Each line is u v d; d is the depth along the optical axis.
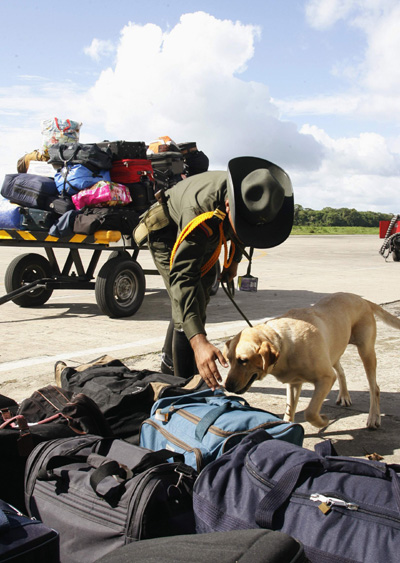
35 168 7.59
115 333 6.77
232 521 1.89
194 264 3.36
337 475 1.93
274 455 2.04
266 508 1.85
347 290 10.50
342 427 4.01
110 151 7.41
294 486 1.89
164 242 3.91
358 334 4.14
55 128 7.86
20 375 5.04
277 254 19.64
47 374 5.06
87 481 2.12
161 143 8.50
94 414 2.77
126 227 7.22
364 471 1.91
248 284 3.79
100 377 3.34
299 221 52.94
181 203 3.57
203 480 2.03
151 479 2.00
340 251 21.56
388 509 1.74
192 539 1.61
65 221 6.91
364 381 5.11
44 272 8.43
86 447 2.35
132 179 7.41
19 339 6.41
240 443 2.23
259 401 4.55
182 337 3.93
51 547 1.70
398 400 4.60
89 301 9.19
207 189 3.41
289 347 3.54
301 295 9.94
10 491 2.41
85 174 7.00
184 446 2.48
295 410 4.01
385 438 3.80
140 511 1.92
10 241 7.22
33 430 2.53
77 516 2.06
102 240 7.11
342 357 5.90
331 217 53.66
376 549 1.66
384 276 12.96
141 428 2.79
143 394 3.10
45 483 2.23
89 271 7.89
